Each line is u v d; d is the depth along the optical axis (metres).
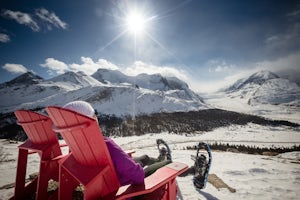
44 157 2.28
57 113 1.46
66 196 1.74
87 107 1.65
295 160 7.23
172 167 1.90
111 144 1.70
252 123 146.00
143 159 3.16
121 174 1.69
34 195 2.72
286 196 3.49
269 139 89.25
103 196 1.42
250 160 6.86
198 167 3.59
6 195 3.37
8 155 9.30
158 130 107.56
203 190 3.62
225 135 99.12
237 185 3.96
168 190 1.83
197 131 110.31
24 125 2.47
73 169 1.56
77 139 1.49
